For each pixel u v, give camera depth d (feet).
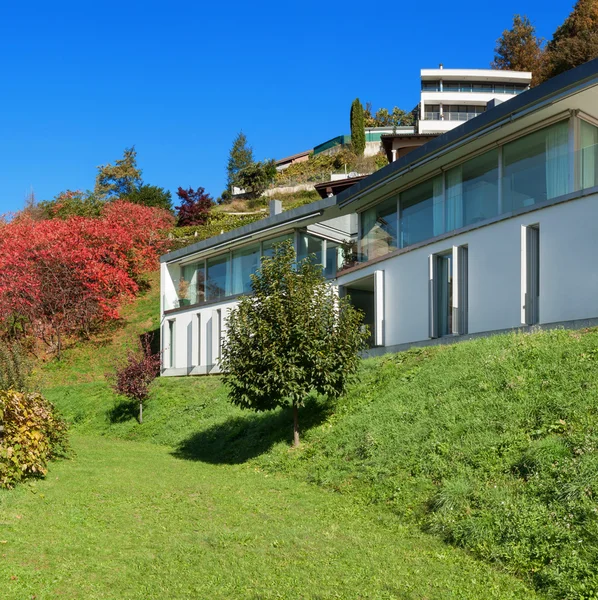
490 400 37.91
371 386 51.80
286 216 82.84
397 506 33.01
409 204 70.23
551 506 26.35
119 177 236.22
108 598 22.85
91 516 32.58
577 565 22.62
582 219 48.93
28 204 190.90
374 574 24.64
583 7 229.45
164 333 103.30
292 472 44.32
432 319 61.72
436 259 62.64
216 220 183.32
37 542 28.07
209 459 55.11
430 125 219.82
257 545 28.58
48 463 44.65
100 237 129.70
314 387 49.19
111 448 59.72
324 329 49.60
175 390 81.71
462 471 32.42
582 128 53.88
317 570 25.31
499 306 55.16
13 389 41.45
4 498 33.65
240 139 266.57
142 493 38.27
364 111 288.92
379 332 68.80
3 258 118.93
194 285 100.99
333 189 102.27
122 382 74.23
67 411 84.94
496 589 22.71
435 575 24.31
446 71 227.20
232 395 50.93
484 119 57.57
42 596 22.72
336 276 78.28
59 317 118.62
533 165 55.31
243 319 50.49
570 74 50.01
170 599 22.89
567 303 49.52
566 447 29.63
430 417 40.01
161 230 158.10
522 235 53.21
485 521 27.14
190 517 33.45
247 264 92.63
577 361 37.96
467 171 62.80
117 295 126.62
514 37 256.93
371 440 41.32
